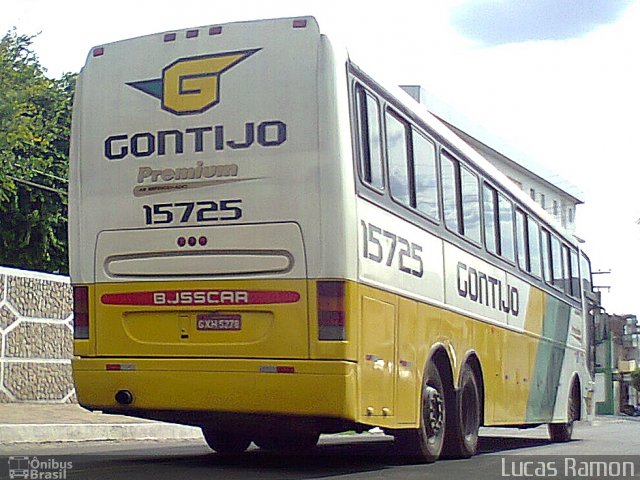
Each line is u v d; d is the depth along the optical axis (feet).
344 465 30.86
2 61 88.38
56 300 60.44
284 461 32.14
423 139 32.63
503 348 41.34
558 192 233.35
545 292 50.21
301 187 25.81
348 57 26.84
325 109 25.90
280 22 26.63
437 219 33.27
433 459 32.07
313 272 25.52
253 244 26.04
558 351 53.16
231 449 35.35
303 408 25.40
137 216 27.30
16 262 102.47
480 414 37.60
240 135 26.48
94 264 27.68
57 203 103.76
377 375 27.02
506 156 197.67
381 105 28.96
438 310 32.65
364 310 26.32
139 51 27.96
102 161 27.91
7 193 98.22
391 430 30.91
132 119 27.71
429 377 32.09
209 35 27.22
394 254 28.84
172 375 26.40
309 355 25.38
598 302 65.72
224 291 26.20
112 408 27.30
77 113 28.48
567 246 57.00
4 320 56.29
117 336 27.22
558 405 52.75
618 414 269.64
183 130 27.09
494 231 40.88
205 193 26.66
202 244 26.53
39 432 40.19
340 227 25.53
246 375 25.76
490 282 39.68
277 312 25.68
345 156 25.89
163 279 26.84
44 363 59.00
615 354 290.76
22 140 88.58
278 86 26.32
